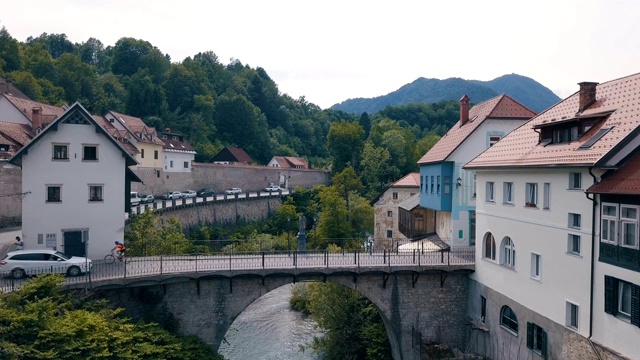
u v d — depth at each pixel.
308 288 39.44
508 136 26.55
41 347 17.02
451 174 32.09
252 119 112.81
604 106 20.44
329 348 31.34
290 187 86.75
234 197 66.00
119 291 22.77
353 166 90.62
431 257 29.05
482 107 34.41
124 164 28.12
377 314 30.97
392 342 27.83
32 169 26.42
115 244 27.94
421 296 27.06
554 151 20.72
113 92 104.62
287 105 144.50
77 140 27.14
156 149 67.69
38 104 55.94
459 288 27.75
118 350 18.81
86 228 27.42
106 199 27.77
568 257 19.44
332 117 159.62
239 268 24.20
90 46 144.75
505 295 24.09
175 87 109.88
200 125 101.50
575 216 19.34
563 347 19.67
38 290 19.33
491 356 25.33
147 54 122.62
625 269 16.25
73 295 20.78
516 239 23.30
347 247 49.38
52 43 140.50
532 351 21.78
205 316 24.09
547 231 20.84
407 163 89.56
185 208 55.66
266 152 113.38
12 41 89.31
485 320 26.08
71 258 23.52
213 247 52.84
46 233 26.75
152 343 20.94
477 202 27.52
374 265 25.84
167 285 23.61
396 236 54.09
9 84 63.16
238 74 147.12
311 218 71.75
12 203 39.19
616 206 16.73
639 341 15.66
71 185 27.11
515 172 23.48
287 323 38.94
